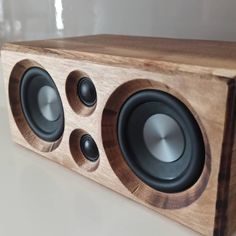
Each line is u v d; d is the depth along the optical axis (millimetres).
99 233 498
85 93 582
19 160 710
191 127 448
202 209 460
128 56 510
